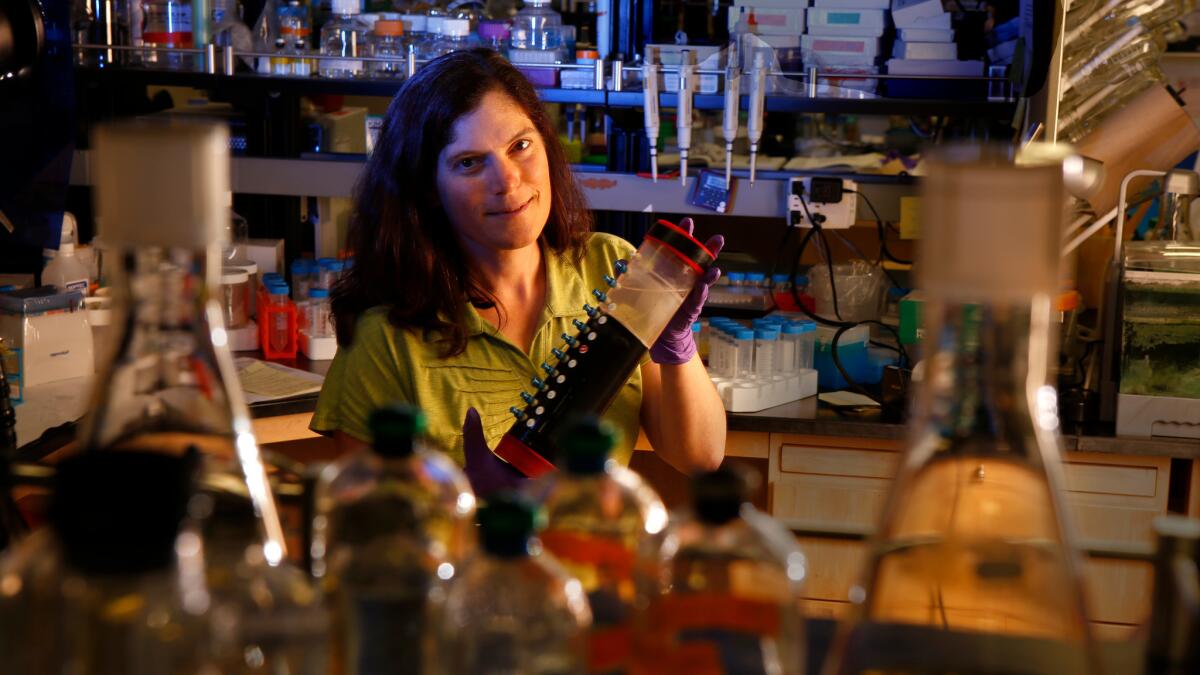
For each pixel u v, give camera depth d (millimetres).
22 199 3002
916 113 3234
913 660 690
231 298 3238
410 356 2213
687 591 686
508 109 2133
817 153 3680
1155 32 3055
